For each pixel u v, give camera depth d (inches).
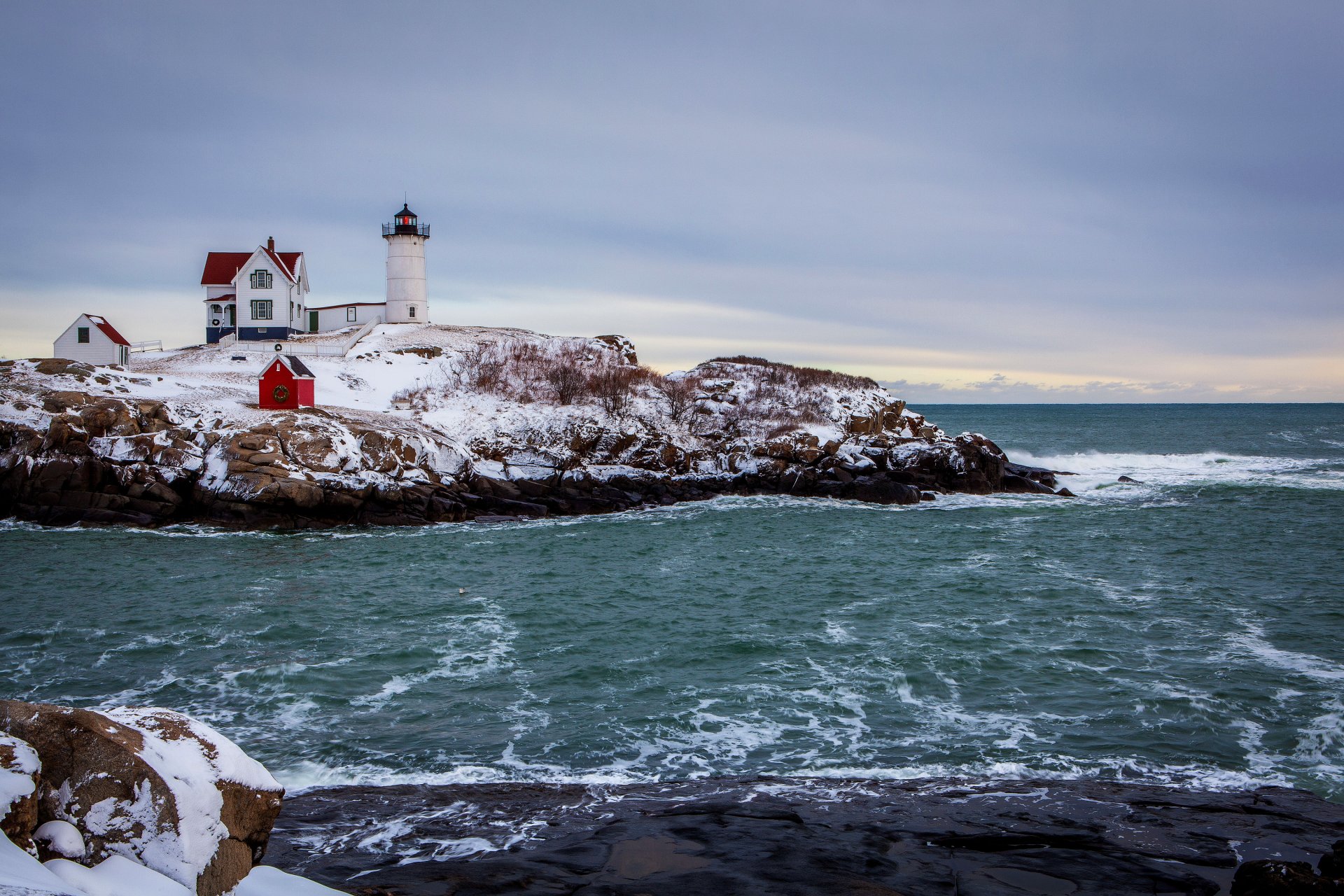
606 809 530.6
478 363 2596.0
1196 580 1194.0
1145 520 1740.9
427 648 906.7
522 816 518.0
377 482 1769.2
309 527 1663.4
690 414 2428.6
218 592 1141.1
